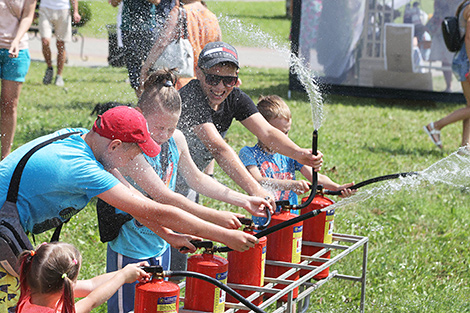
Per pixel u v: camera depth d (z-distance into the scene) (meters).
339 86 12.45
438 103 12.77
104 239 2.91
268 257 3.20
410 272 4.75
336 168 7.20
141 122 2.50
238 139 7.98
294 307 3.43
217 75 3.30
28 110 8.69
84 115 8.57
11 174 2.43
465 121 8.52
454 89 12.30
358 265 4.71
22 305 2.22
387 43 12.10
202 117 3.39
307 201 3.38
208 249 2.69
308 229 3.51
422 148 8.90
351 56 12.27
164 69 2.89
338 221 5.54
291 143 3.55
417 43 12.10
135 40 5.64
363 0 11.98
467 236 5.64
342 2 11.97
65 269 2.20
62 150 2.43
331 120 10.25
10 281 2.41
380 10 12.02
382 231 5.46
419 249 5.20
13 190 2.40
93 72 12.26
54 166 2.40
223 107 3.55
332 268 4.60
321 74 12.37
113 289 2.34
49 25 10.76
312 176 3.59
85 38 15.23
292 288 2.88
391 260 4.90
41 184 2.40
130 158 2.54
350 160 7.66
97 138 2.51
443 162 3.93
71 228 4.79
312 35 12.06
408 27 11.98
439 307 4.25
